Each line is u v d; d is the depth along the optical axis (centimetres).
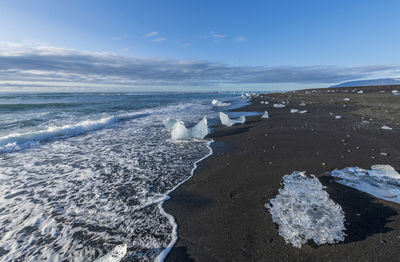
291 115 928
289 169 328
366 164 325
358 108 991
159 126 779
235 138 566
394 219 188
